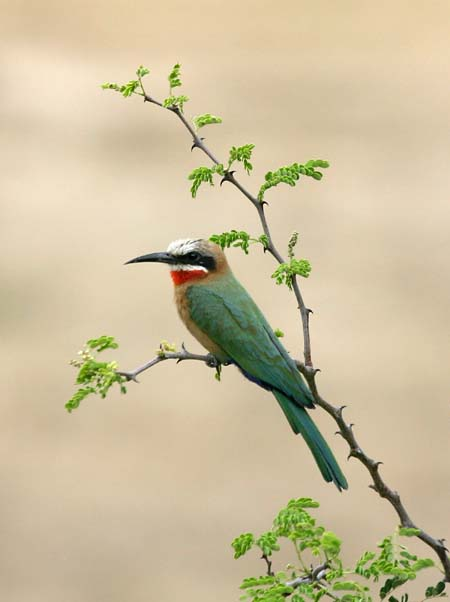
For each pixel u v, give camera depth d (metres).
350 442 5.35
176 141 25.89
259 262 20.11
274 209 22.06
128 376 5.18
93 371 5.15
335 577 4.73
